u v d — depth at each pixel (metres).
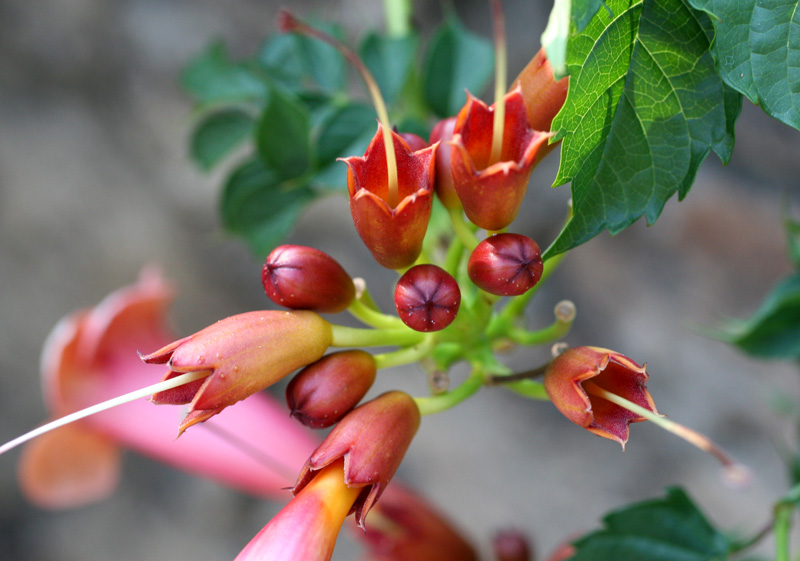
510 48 0.53
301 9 0.56
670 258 0.54
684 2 0.22
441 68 0.30
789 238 0.29
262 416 0.30
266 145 0.28
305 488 0.23
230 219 0.30
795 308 0.29
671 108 0.22
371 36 0.30
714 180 0.53
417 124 0.29
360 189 0.23
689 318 0.54
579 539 0.26
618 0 0.22
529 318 0.56
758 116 0.51
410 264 0.23
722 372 0.53
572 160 0.22
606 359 0.22
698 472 0.53
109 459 0.35
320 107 0.30
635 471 0.54
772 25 0.22
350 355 0.24
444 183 0.23
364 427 0.23
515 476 0.57
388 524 0.29
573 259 0.56
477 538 0.56
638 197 0.23
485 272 0.23
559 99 0.23
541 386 0.24
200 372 0.22
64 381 0.31
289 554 0.22
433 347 0.24
